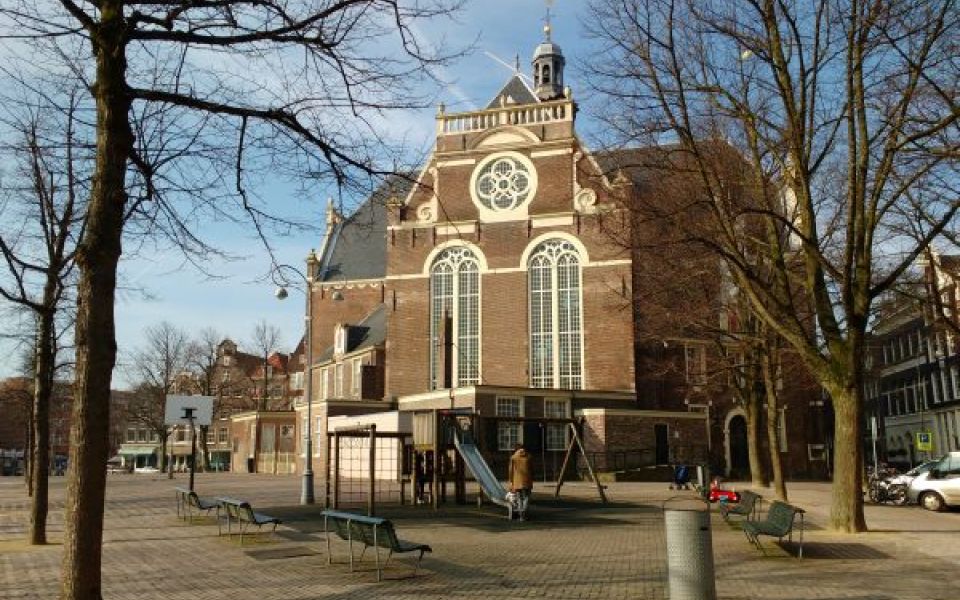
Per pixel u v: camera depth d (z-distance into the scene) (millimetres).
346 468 46031
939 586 11156
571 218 48281
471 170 50562
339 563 13523
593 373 46531
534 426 42719
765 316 19266
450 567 13047
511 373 47844
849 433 17891
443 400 44406
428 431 25828
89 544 6906
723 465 48031
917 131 18109
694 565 9531
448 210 50500
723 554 14469
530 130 49906
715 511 23734
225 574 12406
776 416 28547
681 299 31344
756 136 19312
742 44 18031
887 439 69250
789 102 17906
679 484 35188
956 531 18078
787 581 11570
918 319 59906
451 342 47562
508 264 49000
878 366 56719
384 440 41500
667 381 47281
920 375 61656
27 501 31641
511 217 49438
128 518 21953
